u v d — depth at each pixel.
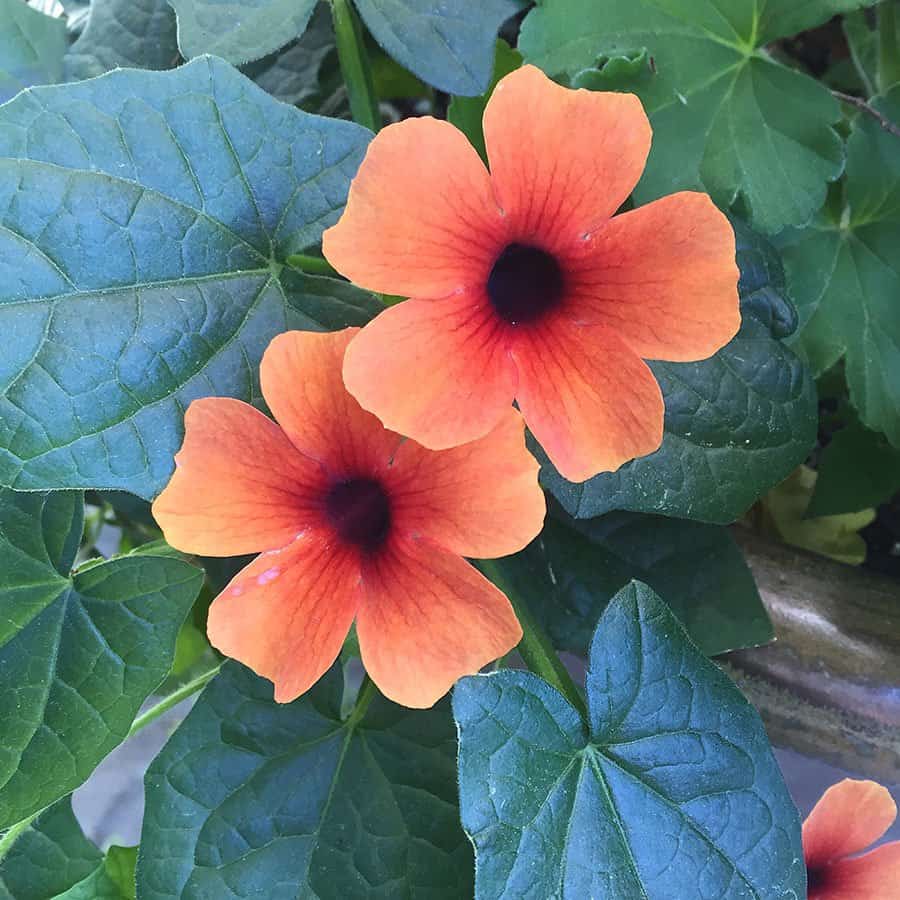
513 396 0.09
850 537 0.18
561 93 0.08
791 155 0.13
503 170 0.09
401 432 0.09
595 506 0.12
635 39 0.13
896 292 0.15
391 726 0.12
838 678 0.14
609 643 0.11
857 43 0.17
